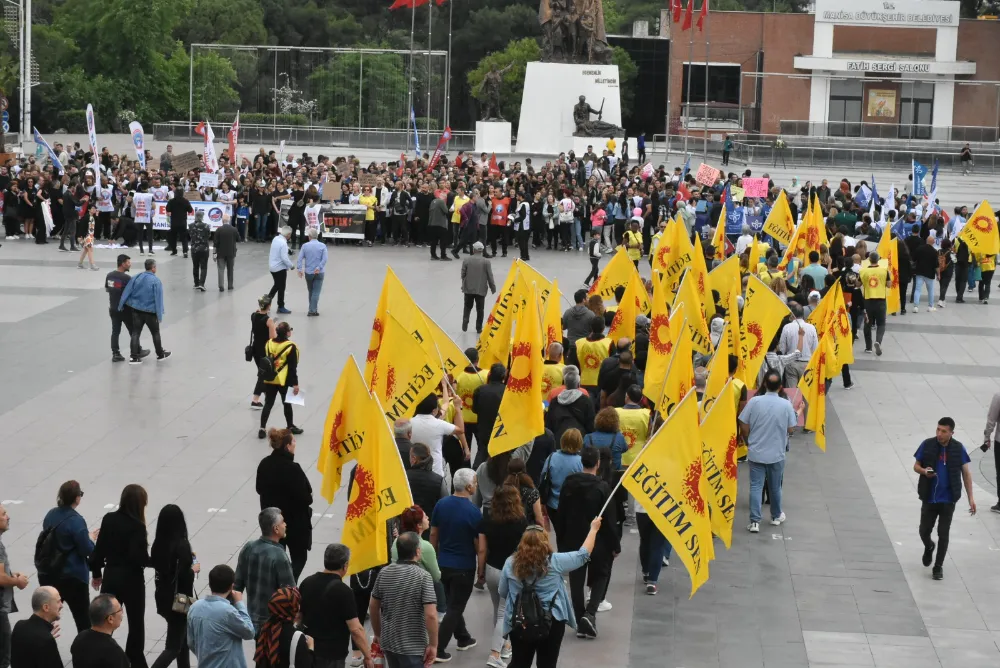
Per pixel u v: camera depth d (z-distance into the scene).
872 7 98.00
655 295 19.05
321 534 17.14
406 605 11.76
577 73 69.62
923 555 16.67
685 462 13.15
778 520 18.33
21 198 42.66
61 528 12.74
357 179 47.50
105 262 38.50
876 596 15.82
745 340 21.14
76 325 29.64
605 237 42.94
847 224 39.53
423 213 42.50
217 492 18.61
